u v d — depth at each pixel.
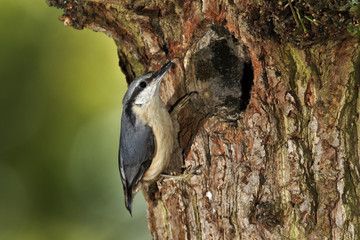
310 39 7.32
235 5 7.96
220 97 9.48
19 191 12.09
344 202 7.33
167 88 9.73
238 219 8.02
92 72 12.98
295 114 7.63
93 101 12.84
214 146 8.45
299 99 7.64
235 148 8.21
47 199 12.24
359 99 7.38
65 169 12.39
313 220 7.48
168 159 9.68
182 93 9.61
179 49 9.28
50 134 12.38
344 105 7.36
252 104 8.03
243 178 8.02
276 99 7.77
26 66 12.34
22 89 12.29
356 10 6.98
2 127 12.06
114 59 13.12
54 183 12.28
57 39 12.71
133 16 9.12
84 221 12.28
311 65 7.51
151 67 9.75
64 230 12.16
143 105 9.55
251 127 8.01
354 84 7.31
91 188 12.53
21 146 12.14
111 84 13.02
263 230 7.72
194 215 8.77
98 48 13.05
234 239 8.08
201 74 9.48
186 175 8.77
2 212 11.93
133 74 10.59
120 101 13.01
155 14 9.18
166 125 9.47
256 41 7.80
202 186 8.60
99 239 12.33
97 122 12.77
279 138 7.74
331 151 7.44
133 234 12.59
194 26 8.92
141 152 9.68
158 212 9.73
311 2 7.15
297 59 7.56
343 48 7.23
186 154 9.33
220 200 8.31
